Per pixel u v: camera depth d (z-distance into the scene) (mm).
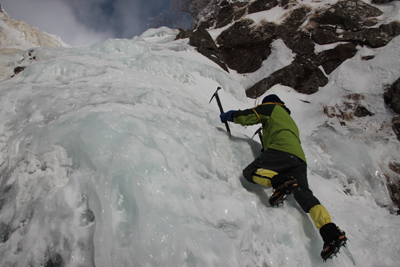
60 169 1973
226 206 1996
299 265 2021
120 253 1560
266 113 2658
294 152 2361
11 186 2076
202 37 6332
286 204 2359
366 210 2920
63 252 1683
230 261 1647
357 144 3795
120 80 3451
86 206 1812
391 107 4246
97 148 1875
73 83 3252
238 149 2814
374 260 2197
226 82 4852
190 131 2533
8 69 4582
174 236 1622
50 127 2131
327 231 1933
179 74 4488
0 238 1873
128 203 1721
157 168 1856
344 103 4668
